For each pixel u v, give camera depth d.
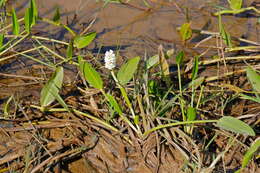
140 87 1.57
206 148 1.47
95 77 1.44
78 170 1.47
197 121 1.42
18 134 1.52
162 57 1.60
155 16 1.95
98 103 1.60
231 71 1.74
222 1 2.02
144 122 1.48
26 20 1.66
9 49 1.73
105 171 1.47
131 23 1.92
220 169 1.46
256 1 2.01
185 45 1.84
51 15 1.93
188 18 1.87
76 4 1.99
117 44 1.77
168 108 1.55
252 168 1.46
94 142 1.51
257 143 1.37
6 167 1.46
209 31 1.89
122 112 1.50
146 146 1.47
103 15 1.95
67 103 1.60
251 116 1.55
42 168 1.45
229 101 1.60
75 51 1.79
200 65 1.75
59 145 1.50
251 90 1.68
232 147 1.49
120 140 1.50
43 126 1.53
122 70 1.45
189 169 1.43
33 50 1.76
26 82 1.68
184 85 1.69
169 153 1.46
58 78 1.50
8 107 1.55
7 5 1.96
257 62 1.77
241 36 1.88
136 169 1.47
